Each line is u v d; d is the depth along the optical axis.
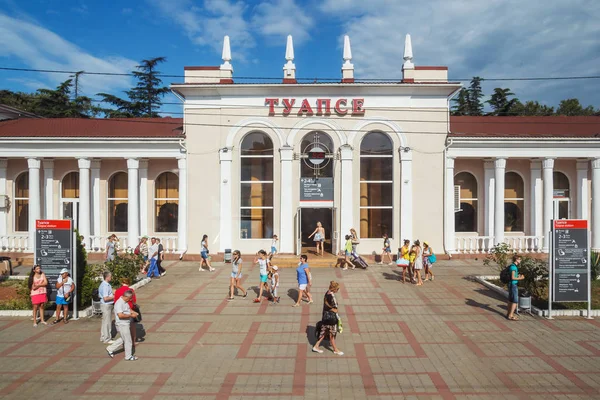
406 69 22.81
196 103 22.88
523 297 13.09
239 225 22.89
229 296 15.20
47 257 12.86
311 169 22.80
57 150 22.97
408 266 17.77
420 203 22.59
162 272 18.94
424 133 22.58
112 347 9.70
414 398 7.82
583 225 12.75
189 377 8.74
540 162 23.88
